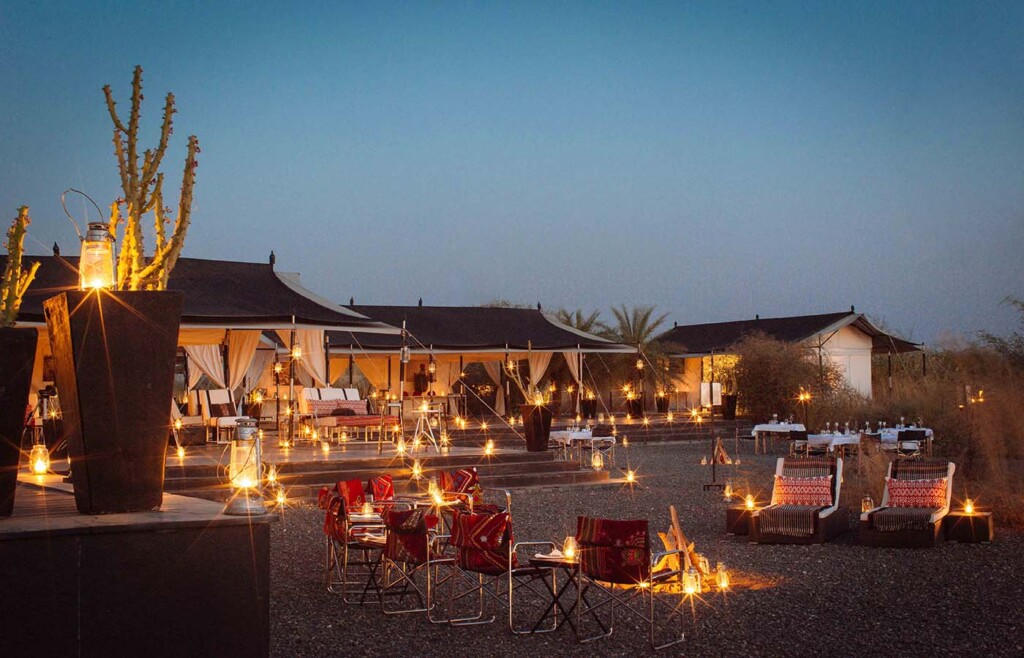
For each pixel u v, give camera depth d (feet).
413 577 28.45
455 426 90.63
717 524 41.01
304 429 71.05
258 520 16.17
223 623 15.85
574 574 23.93
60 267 71.72
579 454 65.00
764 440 79.20
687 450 82.89
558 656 21.47
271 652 21.59
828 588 28.14
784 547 35.35
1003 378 54.80
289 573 30.25
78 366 15.96
